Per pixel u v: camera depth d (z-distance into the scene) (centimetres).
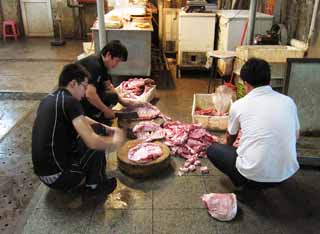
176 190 227
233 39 434
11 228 192
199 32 480
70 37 804
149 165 233
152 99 401
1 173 249
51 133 192
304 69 262
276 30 398
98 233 187
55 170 198
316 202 217
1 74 500
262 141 186
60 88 198
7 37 784
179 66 500
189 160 260
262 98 192
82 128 189
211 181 238
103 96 310
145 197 218
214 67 450
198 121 309
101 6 377
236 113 203
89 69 274
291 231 191
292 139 189
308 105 274
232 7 541
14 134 312
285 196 222
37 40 772
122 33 423
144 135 288
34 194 223
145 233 187
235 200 205
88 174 216
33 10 788
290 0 388
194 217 200
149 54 437
